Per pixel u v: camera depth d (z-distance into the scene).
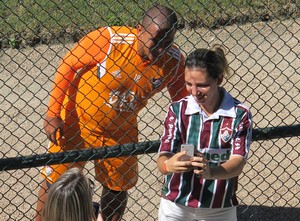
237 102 10.96
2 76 20.66
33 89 20.22
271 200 15.46
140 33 12.12
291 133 12.80
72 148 13.19
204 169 10.30
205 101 10.65
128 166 13.33
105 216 13.90
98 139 13.11
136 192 15.91
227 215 11.52
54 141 13.01
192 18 21.12
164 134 11.12
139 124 18.30
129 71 12.41
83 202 8.70
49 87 20.28
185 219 11.63
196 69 10.43
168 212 11.65
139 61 12.34
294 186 15.85
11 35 21.38
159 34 11.96
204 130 10.92
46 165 12.36
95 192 15.45
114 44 12.23
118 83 12.52
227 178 10.70
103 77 12.47
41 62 21.19
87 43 12.30
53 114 12.84
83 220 8.73
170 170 10.44
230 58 20.88
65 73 12.48
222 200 11.29
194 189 11.30
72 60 12.37
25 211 15.32
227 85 19.80
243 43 21.28
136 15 19.59
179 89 12.83
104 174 13.38
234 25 21.58
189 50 20.67
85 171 16.23
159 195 15.06
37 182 15.52
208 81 10.47
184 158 10.35
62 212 8.62
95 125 12.95
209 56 10.49
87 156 12.45
